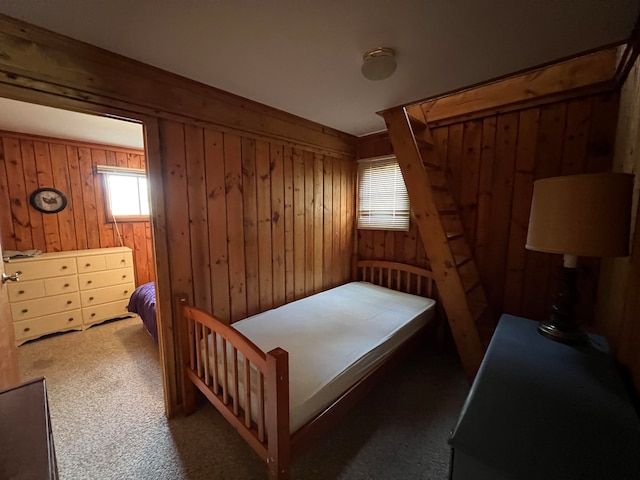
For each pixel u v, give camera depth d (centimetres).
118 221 382
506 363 113
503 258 230
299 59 154
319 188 292
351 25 124
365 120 262
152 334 267
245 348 132
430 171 233
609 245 110
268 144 239
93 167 358
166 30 129
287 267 267
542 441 73
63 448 163
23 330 287
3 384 147
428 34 130
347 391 158
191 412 192
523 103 210
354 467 152
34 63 129
